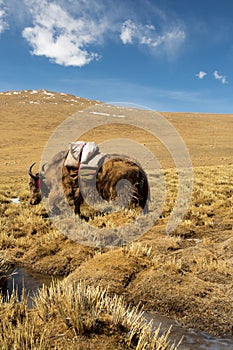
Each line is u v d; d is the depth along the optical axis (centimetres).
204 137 6644
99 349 307
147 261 564
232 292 465
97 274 524
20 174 3012
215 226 870
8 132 6850
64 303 366
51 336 323
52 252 664
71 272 593
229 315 421
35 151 5088
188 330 406
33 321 344
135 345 321
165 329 406
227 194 1380
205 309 433
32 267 620
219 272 535
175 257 610
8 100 10769
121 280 510
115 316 352
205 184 1633
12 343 302
